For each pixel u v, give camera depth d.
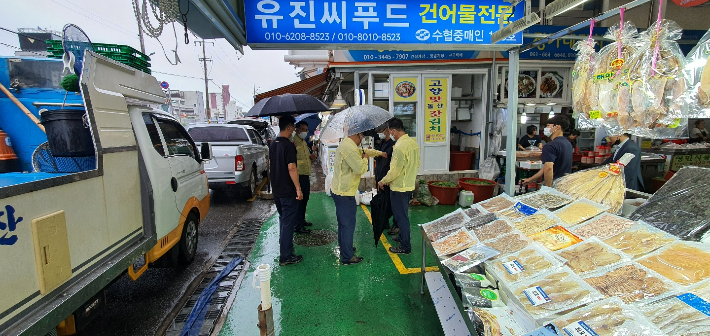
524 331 1.62
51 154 2.23
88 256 1.82
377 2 3.31
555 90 6.59
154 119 3.11
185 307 2.94
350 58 6.22
